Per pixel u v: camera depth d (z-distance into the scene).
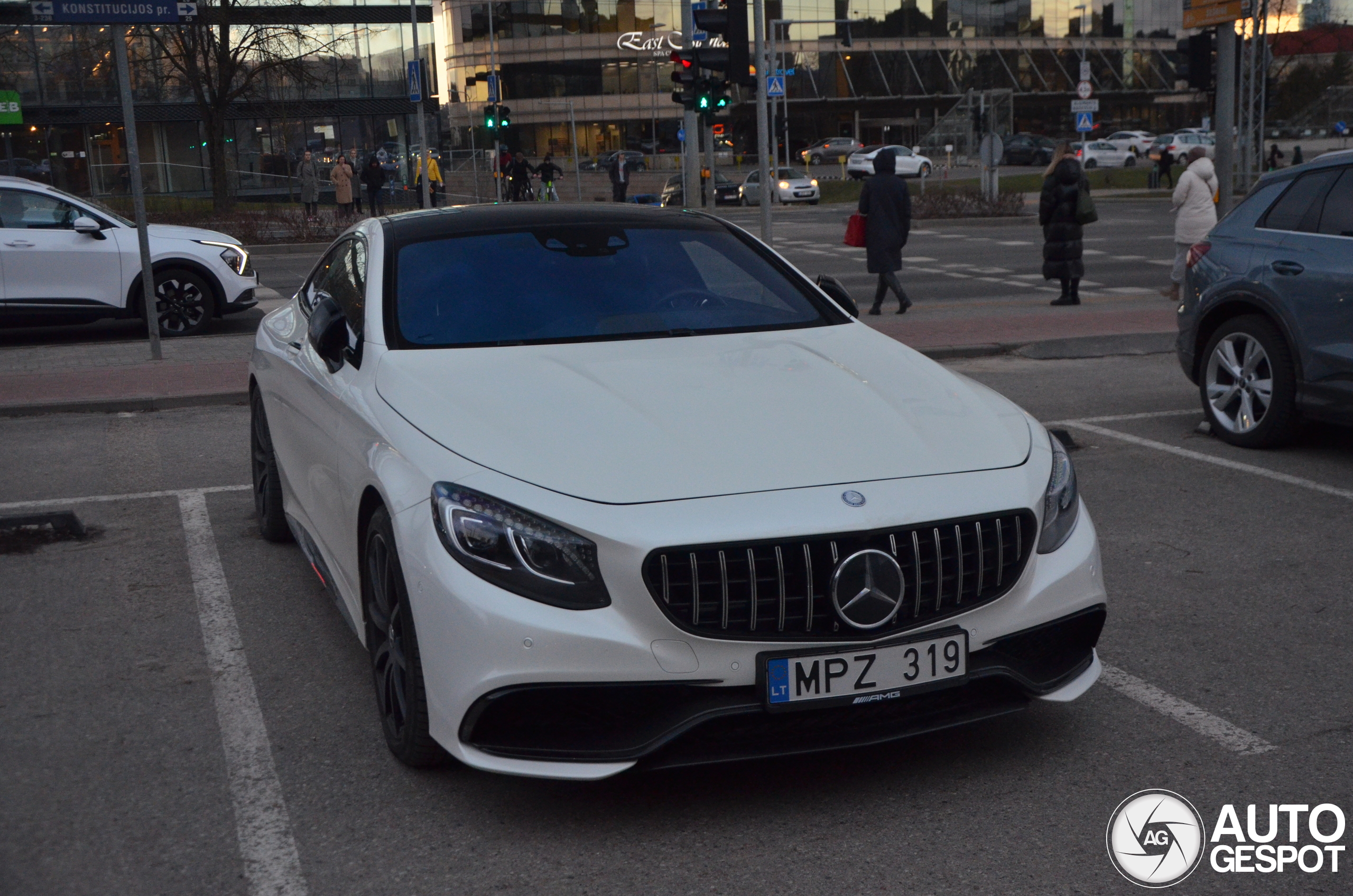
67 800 3.36
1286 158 52.50
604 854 3.06
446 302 4.22
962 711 3.29
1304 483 6.50
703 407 3.48
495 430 3.33
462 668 3.02
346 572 3.91
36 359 11.72
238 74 41.31
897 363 4.01
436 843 3.12
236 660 4.36
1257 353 7.20
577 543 3.00
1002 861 2.99
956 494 3.20
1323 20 76.31
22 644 4.54
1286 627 4.52
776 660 3.02
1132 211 33.91
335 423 3.98
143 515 6.31
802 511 3.06
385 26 47.28
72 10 10.38
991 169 32.62
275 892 2.92
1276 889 2.87
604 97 84.00
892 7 83.25
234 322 14.95
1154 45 90.62
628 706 3.06
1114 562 5.32
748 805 3.29
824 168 65.69
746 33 15.05
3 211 12.92
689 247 4.73
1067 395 9.25
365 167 32.50
